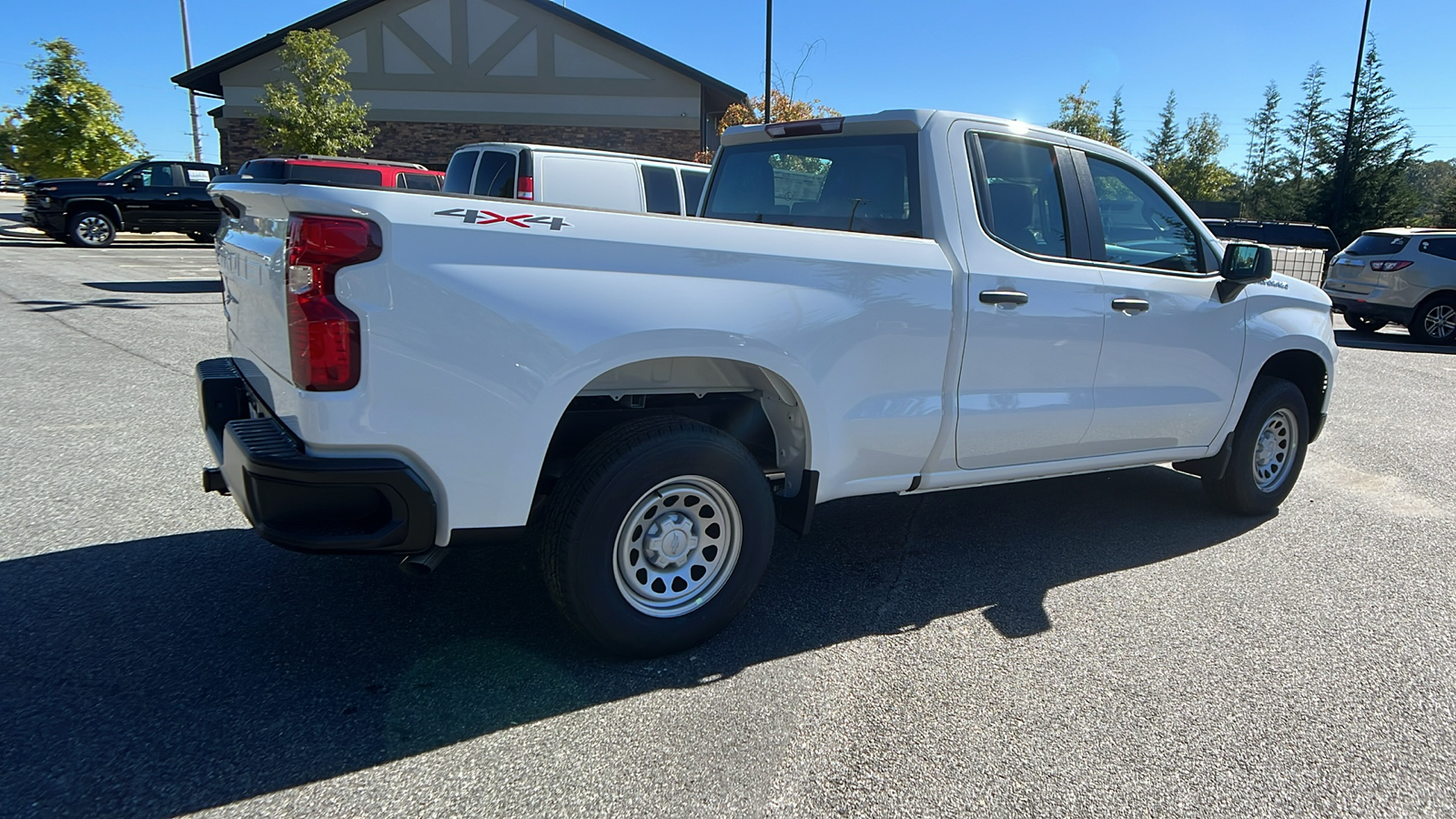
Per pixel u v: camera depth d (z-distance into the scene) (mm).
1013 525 4816
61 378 7176
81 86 24641
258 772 2467
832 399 3299
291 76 24375
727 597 3246
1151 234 4406
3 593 3479
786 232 3180
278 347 2699
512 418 2684
